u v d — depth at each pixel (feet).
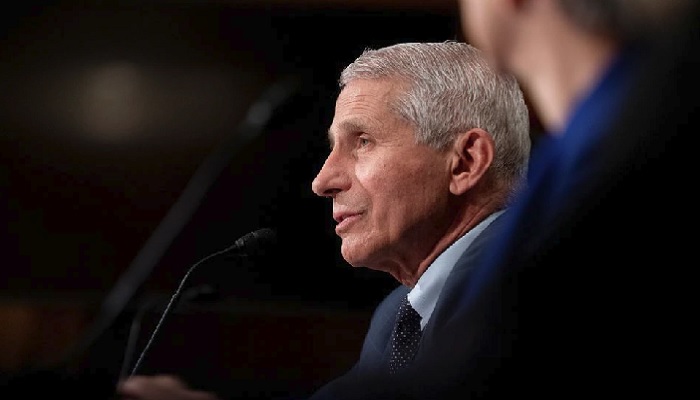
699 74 4.65
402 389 6.58
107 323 11.50
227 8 22.16
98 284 22.36
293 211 21.31
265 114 11.75
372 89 11.62
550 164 5.16
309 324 21.57
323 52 21.94
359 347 21.54
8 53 22.38
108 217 22.41
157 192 22.35
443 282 11.15
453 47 11.71
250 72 22.16
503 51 4.77
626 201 4.76
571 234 4.85
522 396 5.02
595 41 4.61
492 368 5.11
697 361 4.81
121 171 22.38
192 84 22.30
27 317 22.27
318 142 20.99
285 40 22.07
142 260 13.07
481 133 11.33
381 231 11.55
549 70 4.71
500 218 10.34
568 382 4.93
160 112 22.36
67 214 22.43
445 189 11.43
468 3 4.83
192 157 22.29
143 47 22.41
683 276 4.75
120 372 11.47
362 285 21.48
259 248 11.68
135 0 22.26
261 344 21.40
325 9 21.93
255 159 21.18
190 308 20.74
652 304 4.79
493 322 5.16
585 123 4.89
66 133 22.50
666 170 4.71
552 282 4.89
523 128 11.51
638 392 4.86
